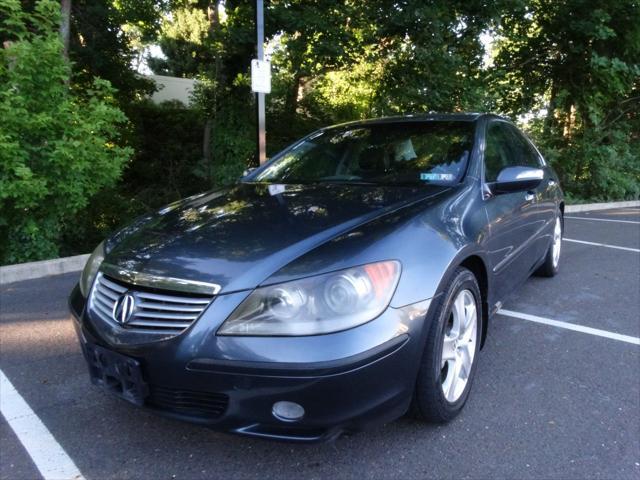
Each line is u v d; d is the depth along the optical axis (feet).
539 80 43.98
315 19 29.07
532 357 11.37
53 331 13.30
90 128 19.93
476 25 32.68
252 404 6.61
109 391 7.64
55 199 19.94
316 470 7.56
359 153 11.67
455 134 11.36
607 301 15.31
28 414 9.28
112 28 39.73
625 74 40.86
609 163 43.45
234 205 9.45
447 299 7.86
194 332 6.73
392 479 7.36
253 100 34.94
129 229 9.41
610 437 8.32
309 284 6.73
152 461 7.85
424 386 7.70
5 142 17.76
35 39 19.10
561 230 18.69
